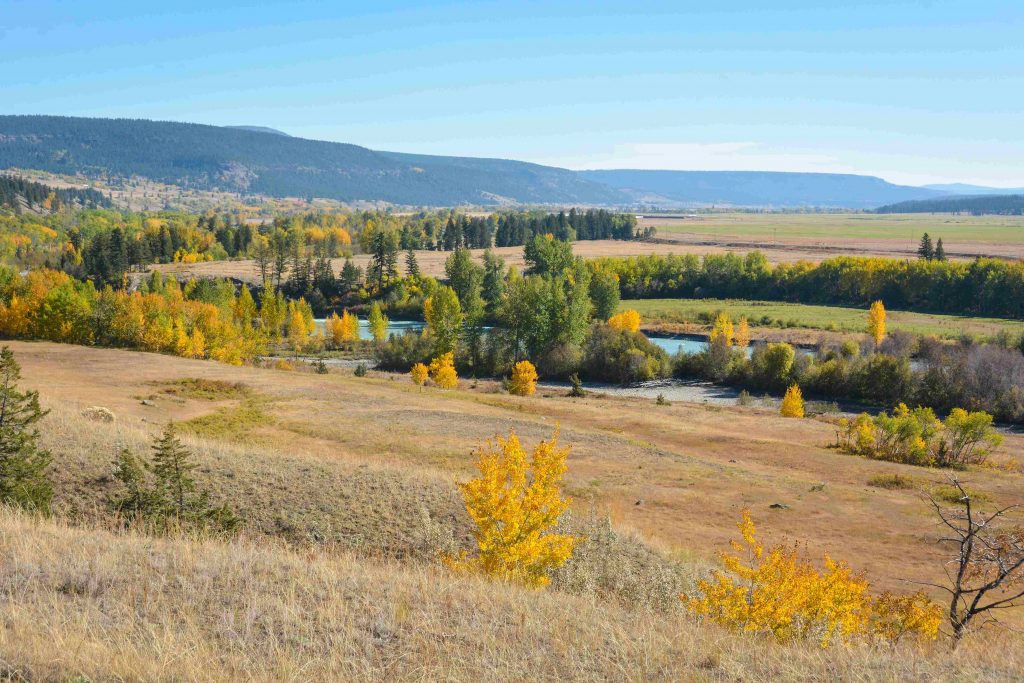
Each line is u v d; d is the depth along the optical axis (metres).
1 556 11.08
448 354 81.06
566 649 9.07
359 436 45.62
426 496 26.09
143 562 11.62
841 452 52.03
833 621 13.82
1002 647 11.57
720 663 8.92
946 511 35.53
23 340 84.88
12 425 19.83
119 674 7.00
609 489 37.00
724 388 96.88
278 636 9.05
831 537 31.72
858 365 90.12
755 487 39.25
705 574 21.91
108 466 24.33
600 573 19.41
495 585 12.74
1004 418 77.19
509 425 50.75
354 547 22.02
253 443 42.22
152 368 65.69
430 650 8.88
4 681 6.74
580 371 104.38
